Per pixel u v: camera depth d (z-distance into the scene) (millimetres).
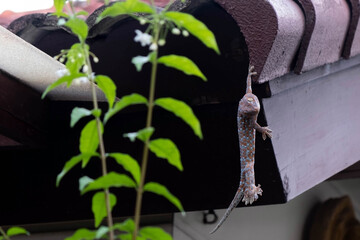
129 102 1688
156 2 3096
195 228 4406
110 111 1684
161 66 2875
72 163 1768
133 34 2879
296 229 5344
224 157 2971
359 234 5527
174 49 2803
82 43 1909
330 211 5414
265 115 2752
